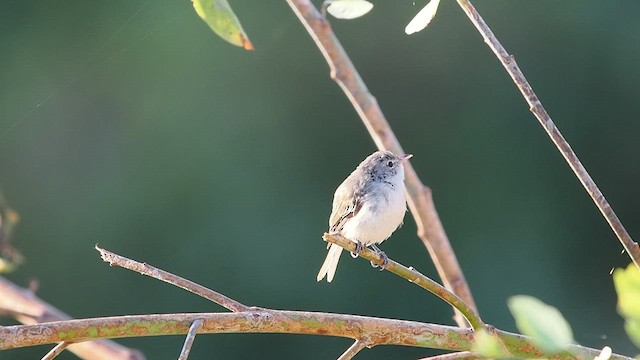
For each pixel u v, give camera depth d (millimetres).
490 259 14352
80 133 14219
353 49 15047
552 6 14781
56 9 14258
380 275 13664
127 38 14375
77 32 14289
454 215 14633
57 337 4406
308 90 14672
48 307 6527
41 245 13805
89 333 4453
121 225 14016
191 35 14484
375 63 15039
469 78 14891
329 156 14578
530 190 14555
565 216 14391
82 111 14281
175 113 14398
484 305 14164
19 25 14234
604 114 14562
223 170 14297
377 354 13094
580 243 14258
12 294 6574
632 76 14500
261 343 13266
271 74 14688
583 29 14672
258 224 14203
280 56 14703
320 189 14461
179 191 14219
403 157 7879
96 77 14297
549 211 14445
